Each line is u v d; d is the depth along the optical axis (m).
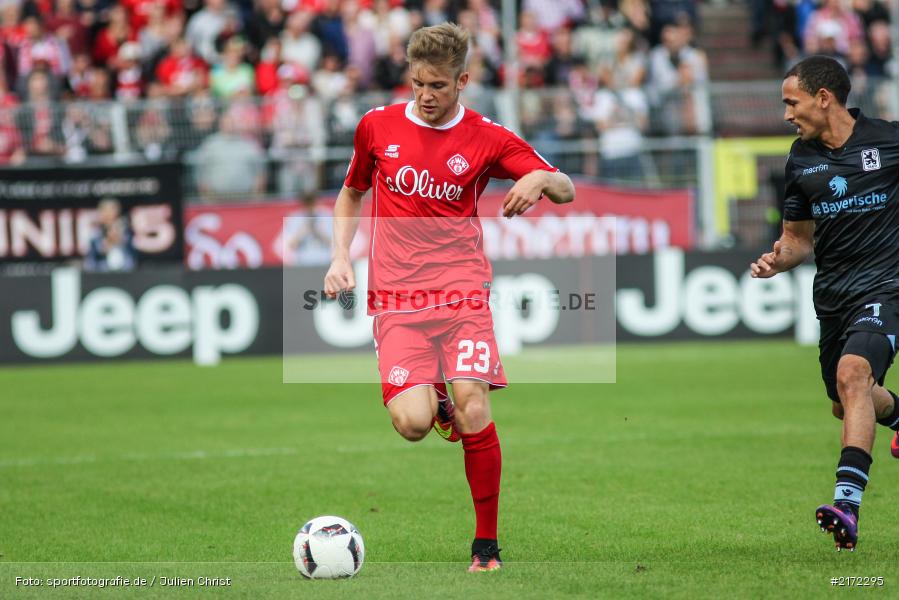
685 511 23.20
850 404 18.38
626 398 40.94
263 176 57.94
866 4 74.06
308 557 17.72
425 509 24.19
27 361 52.78
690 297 56.41
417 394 18.53
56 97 62.84
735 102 62.78
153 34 66.50
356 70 64.50
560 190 18.69
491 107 60.62
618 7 72.19
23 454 31.84
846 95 19.48
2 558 20.34
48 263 55.19
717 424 34.81
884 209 19.34
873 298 19.30
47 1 66.81
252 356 54.56
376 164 19.06
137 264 55.84
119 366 52.88
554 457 29.89
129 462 30.47
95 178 55.34
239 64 65.56
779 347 55.12
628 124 60.94
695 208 60.44
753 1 74.94
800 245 20.66
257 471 28.92
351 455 31.06
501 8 72.31
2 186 54.69
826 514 17.25
